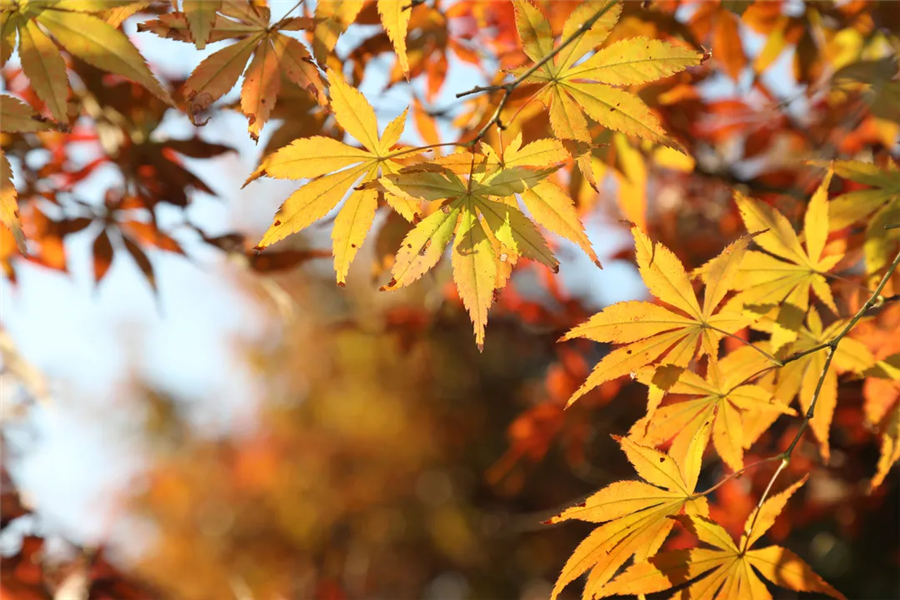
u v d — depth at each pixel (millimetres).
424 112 1164
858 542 2301
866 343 1088
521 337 2074
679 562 1024
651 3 1102
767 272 1061
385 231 1176
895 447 1085
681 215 2150
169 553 5605
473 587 5363
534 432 1925
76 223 1273
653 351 1029
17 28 1003
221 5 1004
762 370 1032
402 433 5609
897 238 1080
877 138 1444
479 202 1001
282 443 5992
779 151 2098
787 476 1581
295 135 1122
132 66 1007
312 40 1025
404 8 1018
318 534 5668
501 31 1216
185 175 1236
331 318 5840
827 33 1310
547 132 1111
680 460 1049
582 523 4504
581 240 1004
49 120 1009
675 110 1253
